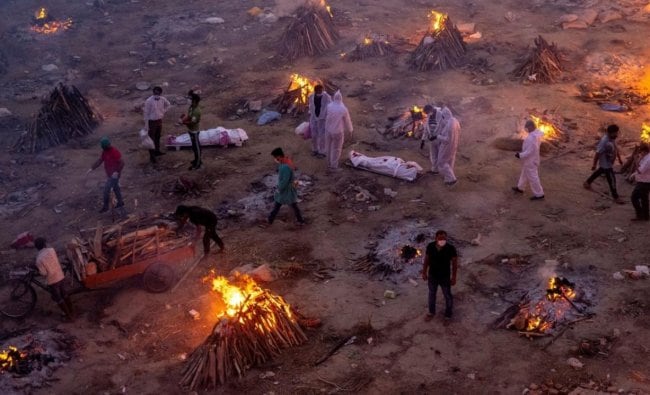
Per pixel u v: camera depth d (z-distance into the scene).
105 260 11.36
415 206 14.40
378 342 10.36
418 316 10.90
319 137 16.73
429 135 15.03
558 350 9.88
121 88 22.69
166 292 11.89
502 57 22.95
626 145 16.56
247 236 13.60
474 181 15.33
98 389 9.66
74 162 17.27
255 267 12.45
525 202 14.26
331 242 13.26
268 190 15.42
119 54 25.66
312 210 14.52
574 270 11.73
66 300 11.02
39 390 9.59
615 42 23.48
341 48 24.86
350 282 11.94
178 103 21.09
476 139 17.42
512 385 9.30
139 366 10.12
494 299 11.21
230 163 16.86
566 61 22.33
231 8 30.09
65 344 10.55
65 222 14.43
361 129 18.48
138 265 11.52
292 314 10.69
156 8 30.70
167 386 9.67
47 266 10.62
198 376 9.61
